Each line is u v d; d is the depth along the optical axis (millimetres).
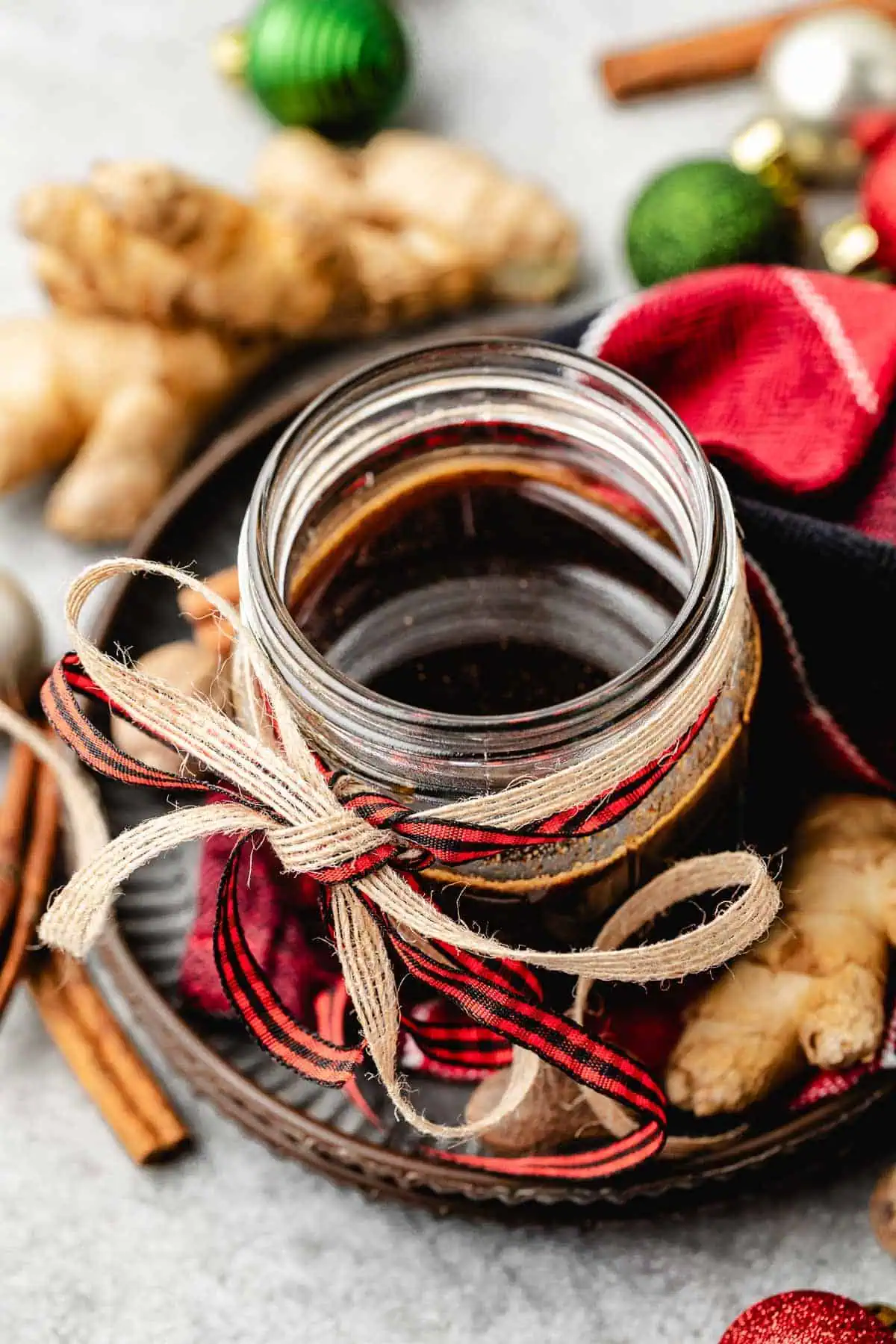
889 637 512
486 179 664
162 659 553
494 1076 499
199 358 642
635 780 442
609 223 705
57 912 460
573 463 489
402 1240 533
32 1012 566
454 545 493
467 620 486
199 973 521
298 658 434
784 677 528
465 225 657
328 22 677
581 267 694
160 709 443
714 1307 521
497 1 753
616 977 447
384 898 440
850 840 513
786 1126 496
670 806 465
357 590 491
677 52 721
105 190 610
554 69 741
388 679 478
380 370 469
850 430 521
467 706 473
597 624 483
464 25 750
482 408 483
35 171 725
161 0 763
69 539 640
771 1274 524
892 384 521
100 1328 526
